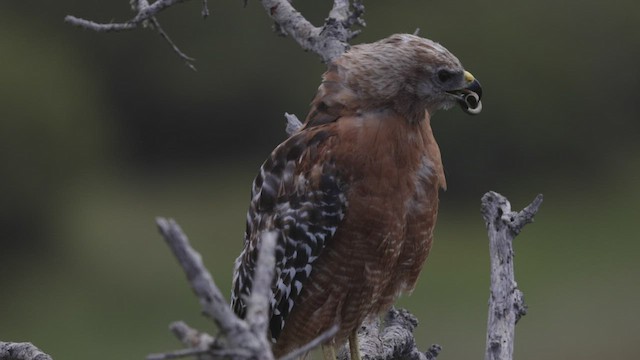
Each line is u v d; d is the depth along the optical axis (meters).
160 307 23.34
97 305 24.23
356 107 8.30
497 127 28.67
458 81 8.27
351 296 8.52
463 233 26.94
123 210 28.42
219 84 30.80
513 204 28.34
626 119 30.47
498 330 7.68
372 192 8.24
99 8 31.16
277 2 9.12
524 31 30.03
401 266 8.62
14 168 25.86
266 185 8.62
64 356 22.59
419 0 30.53
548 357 21.97
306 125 8.55
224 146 30.97
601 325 22.48
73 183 27.11
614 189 29.42
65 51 30.27
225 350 4.98
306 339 8.70
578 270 25.12
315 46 8.98
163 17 30.80
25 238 26.06
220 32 30.84
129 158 30.66
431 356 9.02
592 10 30.53
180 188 29.83
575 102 29.81
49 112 26.53
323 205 8.32
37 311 24.55
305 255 8.45
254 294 5.11
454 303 22.77
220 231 26.91
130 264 25.70
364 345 8.80
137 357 21.86
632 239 26.67
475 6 30.28
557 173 29.38
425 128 8.43
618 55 30.64
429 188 8.42
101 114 30.23
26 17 30.45
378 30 29.94
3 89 26.02
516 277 24.62
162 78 30.92
